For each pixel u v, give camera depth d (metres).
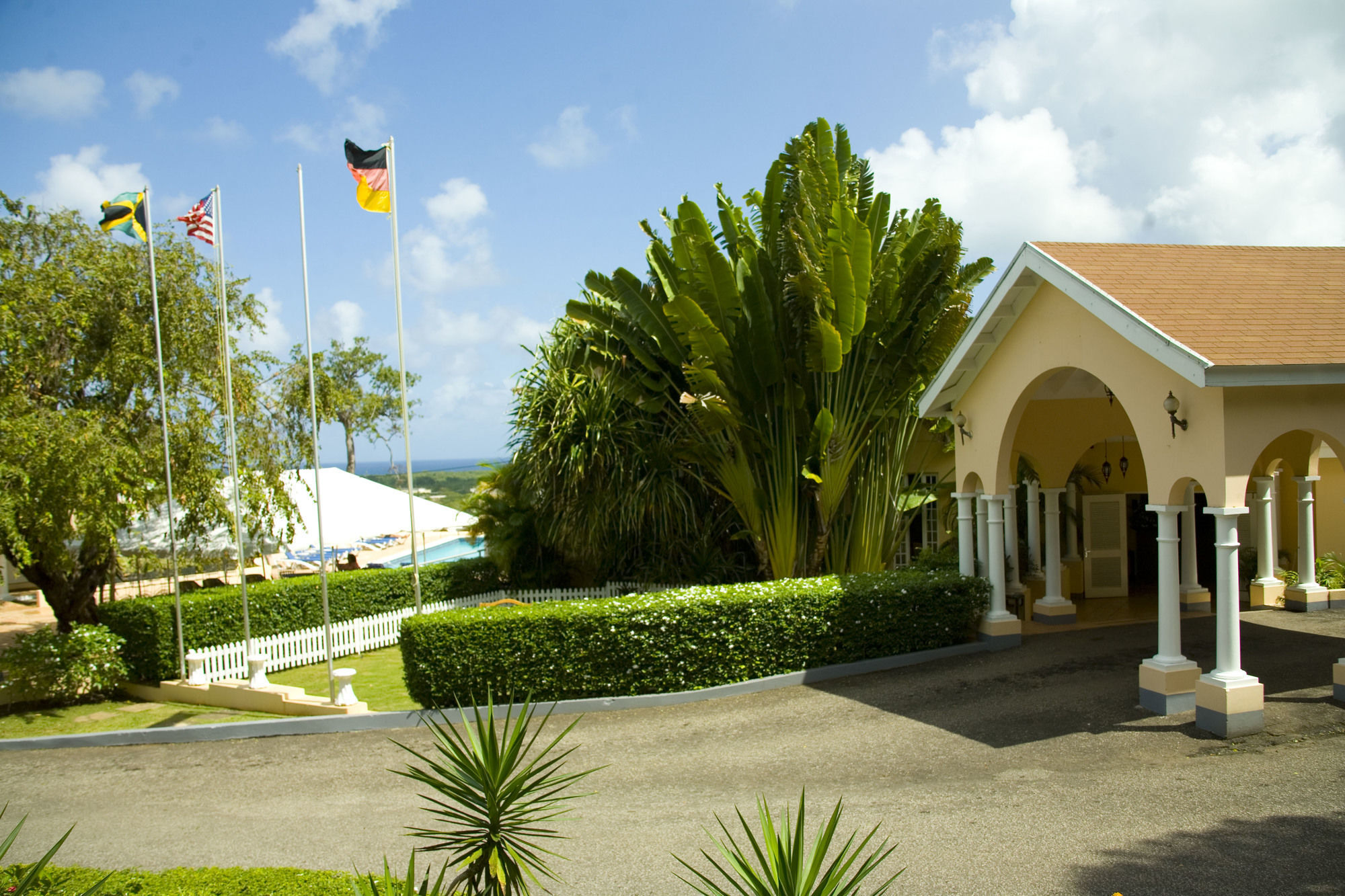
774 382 13.69
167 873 5.52
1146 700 9.38
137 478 14.23
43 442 12.88
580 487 15.78
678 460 15.71
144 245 15.48
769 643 11.66
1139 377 9.45
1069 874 5.85
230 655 13.95
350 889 5.14
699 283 13.44
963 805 7.17
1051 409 14.16
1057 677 10.83
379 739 10.38
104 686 13.71
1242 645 11.77
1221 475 8.45
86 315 14.55
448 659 10.91
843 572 14.66
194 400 15.58
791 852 3.38
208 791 8.88
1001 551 12.67
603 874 6.30
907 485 18.33
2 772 9.98
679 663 11.27
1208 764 7.73
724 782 8.17
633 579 17.16
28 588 28.09
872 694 10.79
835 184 14.39
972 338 11.91
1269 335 8.82
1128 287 9.89
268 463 16.52
